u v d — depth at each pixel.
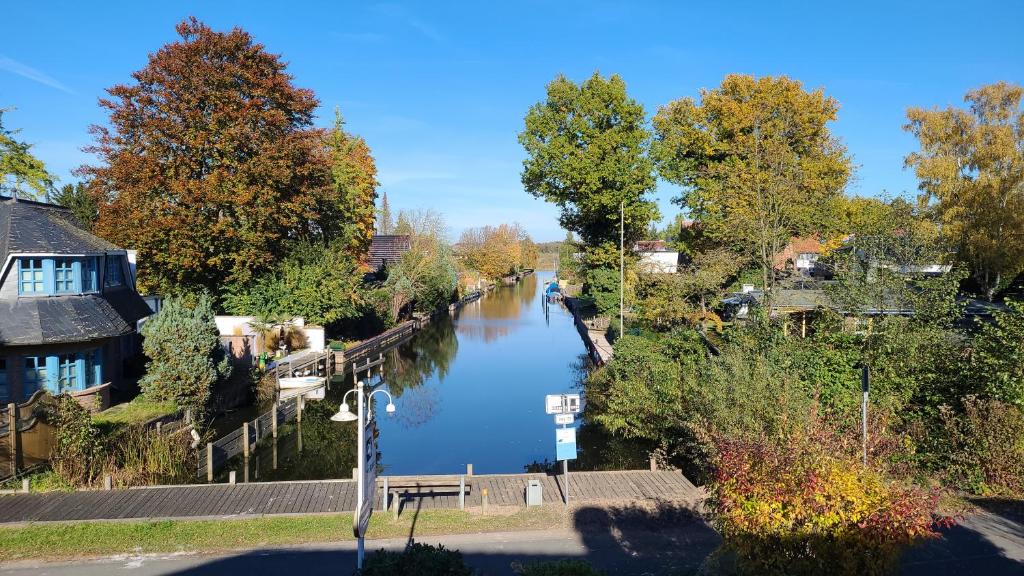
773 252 25.44
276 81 35.16
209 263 33.31
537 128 43.22
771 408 13.77
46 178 44.66
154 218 32.06
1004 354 13.95
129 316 25.73
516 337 51.84
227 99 33.50
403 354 44.50
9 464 15.62
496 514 14.00
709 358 20.22
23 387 20.77
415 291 53.84
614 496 14.98
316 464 21.31
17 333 20.14
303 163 36.50
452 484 15.55
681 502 14.59
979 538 10.84
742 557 6.79
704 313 32.62
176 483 17.86
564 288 90.12
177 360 22.33
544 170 43.03
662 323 34.81
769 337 19.27
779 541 6.51
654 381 20.39
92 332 21.77
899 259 20.05
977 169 35.75
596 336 42.22
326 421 26.72
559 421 14.53
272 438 23.78
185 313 23.05
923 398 16.12
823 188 30.58
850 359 17.22
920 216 26.98
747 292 36.78
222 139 32.91
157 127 32.25
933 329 16.73
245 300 35.84
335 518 13.66
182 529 13.02
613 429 21.48
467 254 102.75
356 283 40.47
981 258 33.94
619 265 43.38
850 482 6.47
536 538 12.82
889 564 6.33
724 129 38.62
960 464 13.44
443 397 31.64
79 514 13.73
